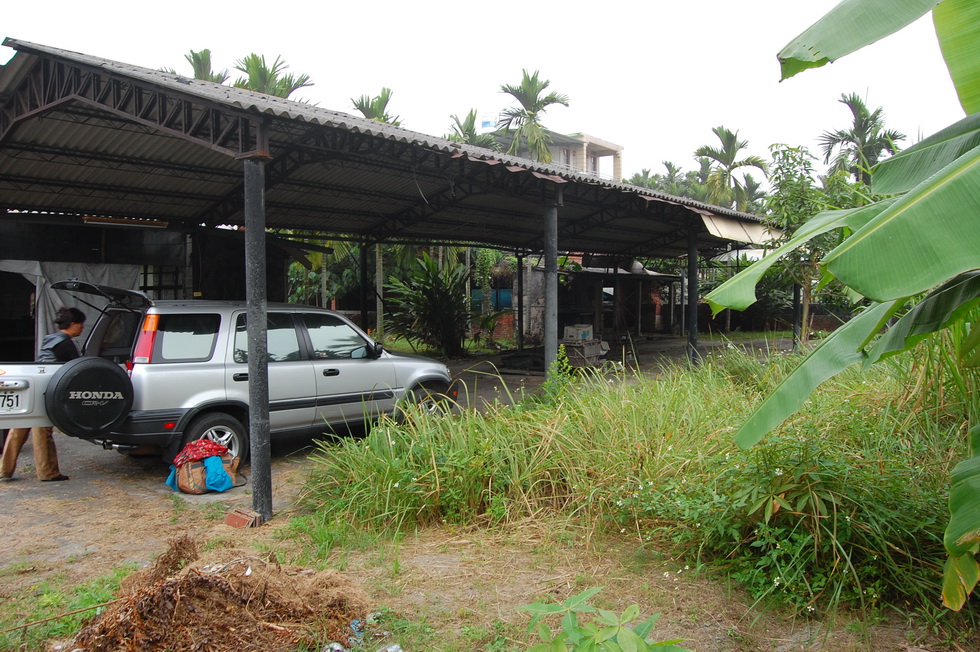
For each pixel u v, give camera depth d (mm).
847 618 3381
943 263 2363
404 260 21812
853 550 3627
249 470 6676
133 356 6281
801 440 4074
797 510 3672
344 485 5379
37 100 7273
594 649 2203
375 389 7762
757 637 3246
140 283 11258
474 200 11820
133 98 6965
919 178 3387
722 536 3990
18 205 10141
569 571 4059
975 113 3312
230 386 6586
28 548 4621
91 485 6281
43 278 9992
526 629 3326
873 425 4734
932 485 3955
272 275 12750
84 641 2887
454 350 17703
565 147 41750
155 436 6160
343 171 9727
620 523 4602
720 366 8703
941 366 4555
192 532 5000
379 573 4082
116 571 4125
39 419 5633
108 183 9539
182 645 2836
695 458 4797
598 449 5121
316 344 7461
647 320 26734
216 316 6730
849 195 9930
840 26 3008
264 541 4766
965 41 3338
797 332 12578
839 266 2512
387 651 3123
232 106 5461
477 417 5875
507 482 5086
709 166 41000
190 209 10992
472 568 4141
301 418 7188
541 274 22734
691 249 12773
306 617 3244
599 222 14461
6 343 10555
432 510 5016
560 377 6617
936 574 3457
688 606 3555
